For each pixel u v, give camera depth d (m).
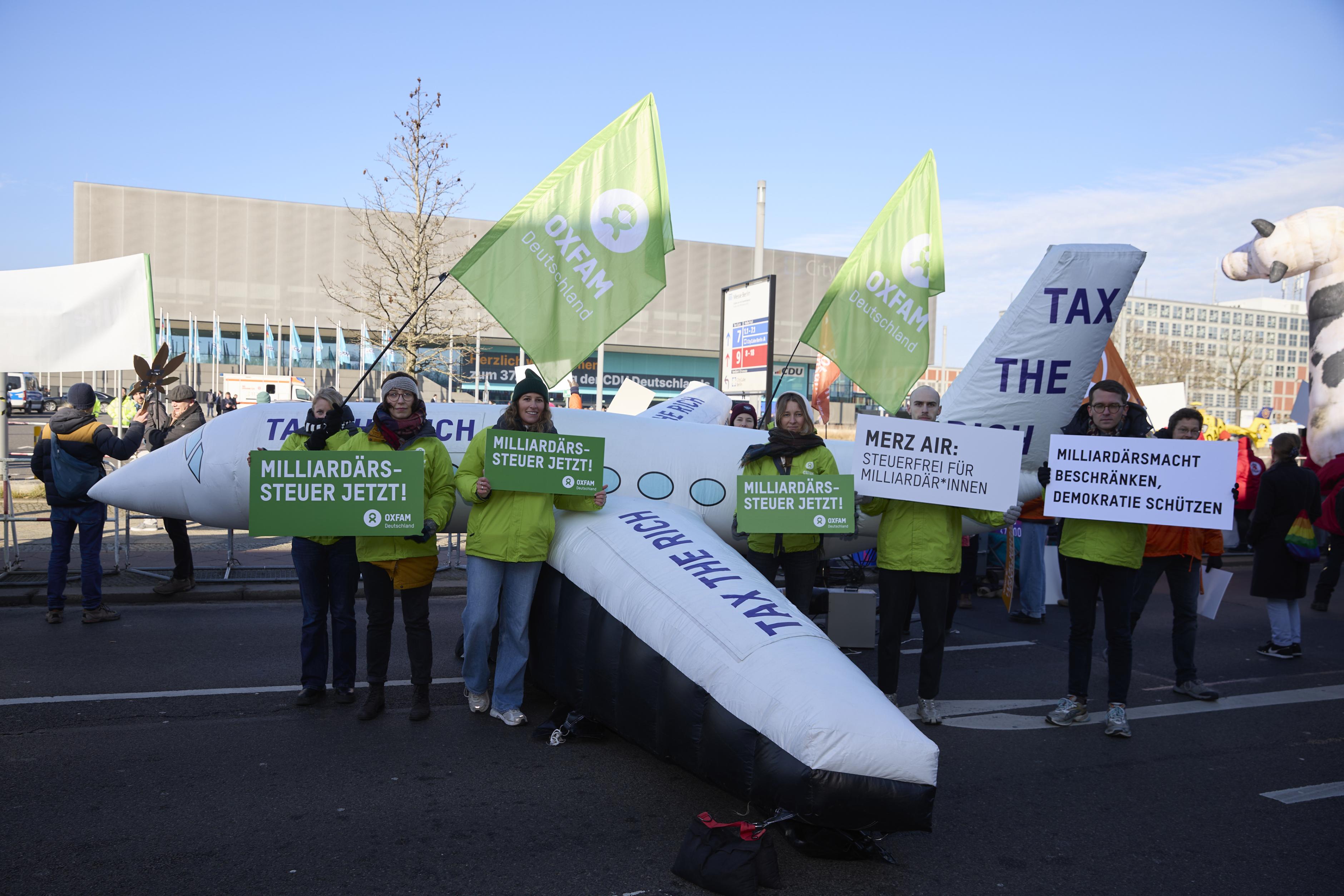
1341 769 4.86
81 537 7.22
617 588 4.66
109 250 50.38
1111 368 11.41
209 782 4.27
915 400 5.52
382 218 24.48
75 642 6.68
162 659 6.33
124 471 7.46
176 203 51.22
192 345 49.81
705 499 6.70
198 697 5.54
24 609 7.76
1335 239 13.30
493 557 4.94
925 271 8.67
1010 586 8.44
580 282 6.64
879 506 5.47
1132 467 5.11
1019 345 7.12
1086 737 5.32
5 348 8.88
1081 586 5.41
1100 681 6.58
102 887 3.29
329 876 3.42
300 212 53.09
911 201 8.66
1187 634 6.17
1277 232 13.59
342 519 4.80
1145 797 4.43
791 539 5.47
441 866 3.52
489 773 4.48
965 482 5.13
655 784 4.39
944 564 5.26
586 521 5.18
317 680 5.46
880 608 5.44
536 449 4.89
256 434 7.32
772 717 3.65
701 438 6.95
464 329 28.34
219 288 52.28
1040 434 7.26
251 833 3.76
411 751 4.75
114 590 8.09
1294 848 3.90
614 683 4.55
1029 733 5.37
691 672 4.07
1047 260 7.02
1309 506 7.32
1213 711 5.89
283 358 53.34
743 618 4.14
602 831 3.88
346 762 4.57
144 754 4.59
